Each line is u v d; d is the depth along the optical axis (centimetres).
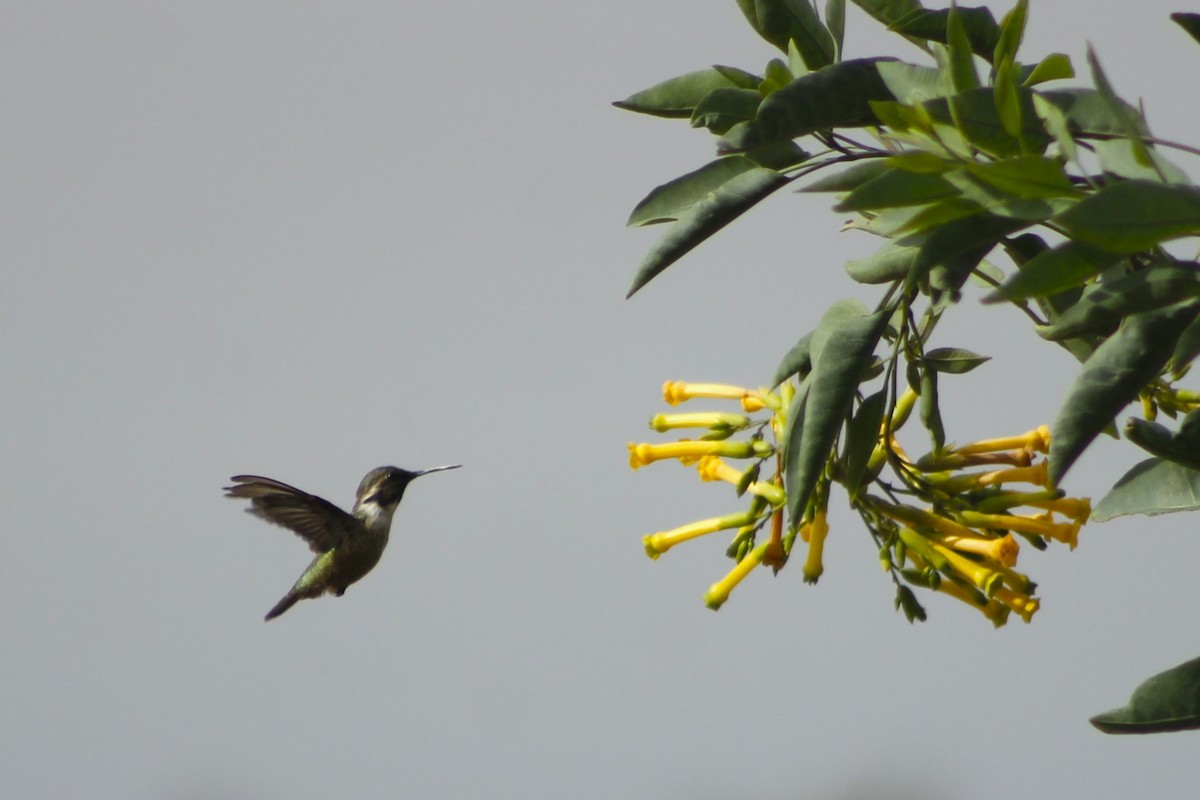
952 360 669
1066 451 490
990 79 557
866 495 697
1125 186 423
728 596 710
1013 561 677
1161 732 526
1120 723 526
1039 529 688
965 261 566
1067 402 496
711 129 611
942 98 515
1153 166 445
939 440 685
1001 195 473
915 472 698
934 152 510
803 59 632
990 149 509
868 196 476
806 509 650
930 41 611
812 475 561
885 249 621
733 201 601
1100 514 629
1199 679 522
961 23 520
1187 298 489
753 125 575
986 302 453
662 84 654
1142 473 630
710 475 744
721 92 612
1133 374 495
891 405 642
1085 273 450
